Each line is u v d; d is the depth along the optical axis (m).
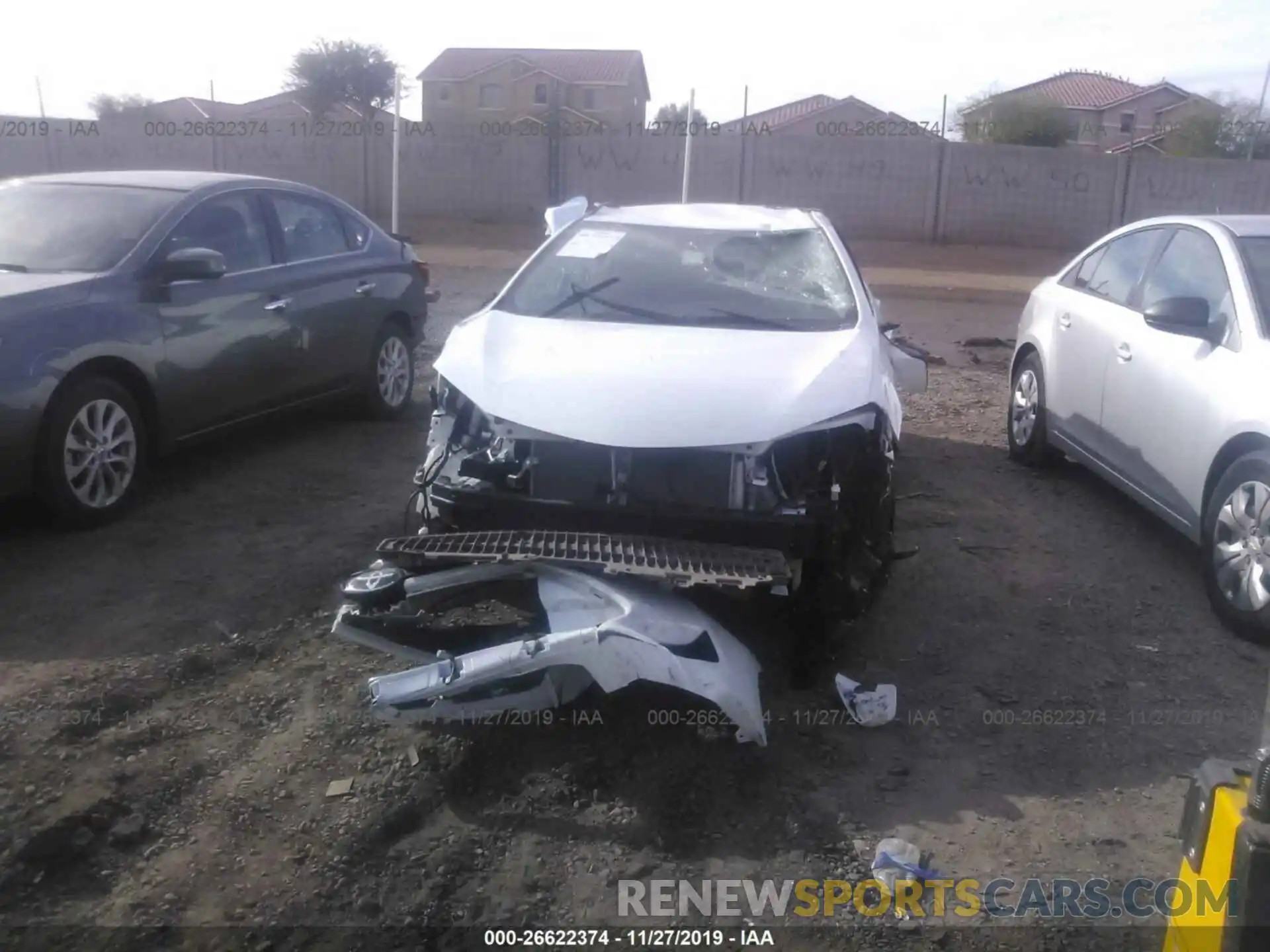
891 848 3.50
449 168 25.38
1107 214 24.91
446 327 12.68
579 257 5.73
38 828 3.44
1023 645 4.93
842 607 4.30
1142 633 5.06
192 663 4.46
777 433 4.21
